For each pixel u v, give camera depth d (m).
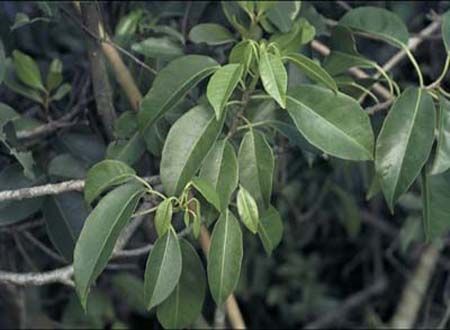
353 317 2.46
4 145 1.58
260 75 1.42
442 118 1.46
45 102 1.70
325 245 2.52
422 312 2.22
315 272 2.45
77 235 1.59
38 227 1.82
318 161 1.96
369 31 1.56
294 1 1.65
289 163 2.01
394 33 1.56
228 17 1.67
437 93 1.47
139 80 1.68
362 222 2.36
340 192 2.09
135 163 1.62
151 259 1.44
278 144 1.70
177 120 1.48
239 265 1.45
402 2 1.89
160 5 1.83
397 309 2.20
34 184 1.58
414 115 1.46
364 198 2.26
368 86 1.62
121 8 1.84
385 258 2.47
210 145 1.45
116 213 1.44
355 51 1.57
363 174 1.96
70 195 1.59
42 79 1.79
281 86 1.41
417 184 2.00
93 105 1.76
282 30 1.63
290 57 1.47
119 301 2.25
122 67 1.68
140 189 1.45
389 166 1.45
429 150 1.45
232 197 1.56
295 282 2.45
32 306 2.08
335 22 1.77
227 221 1.45
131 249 1.73
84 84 1.82
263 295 2.46
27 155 1.56
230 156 1.47
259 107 1.53
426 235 1.52
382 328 2.24
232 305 1.88
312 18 1.73
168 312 1.56
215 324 1.90
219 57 1.73
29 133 1.68
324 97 1.47
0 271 1.63
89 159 1.66
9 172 1.57
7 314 2.11
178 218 1.68
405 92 1.46
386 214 2.32
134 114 1.58
